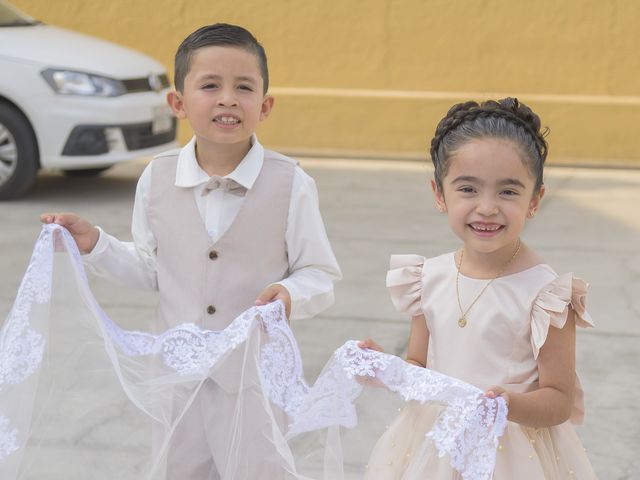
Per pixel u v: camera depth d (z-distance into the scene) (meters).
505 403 2.10
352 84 10.24
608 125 9.67
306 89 10.19
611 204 7.78
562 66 9.90
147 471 2.71
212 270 2.55
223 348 2.46
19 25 7.74
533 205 2.31
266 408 2.44
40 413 2.73
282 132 10.12
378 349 2.31
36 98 7.14
